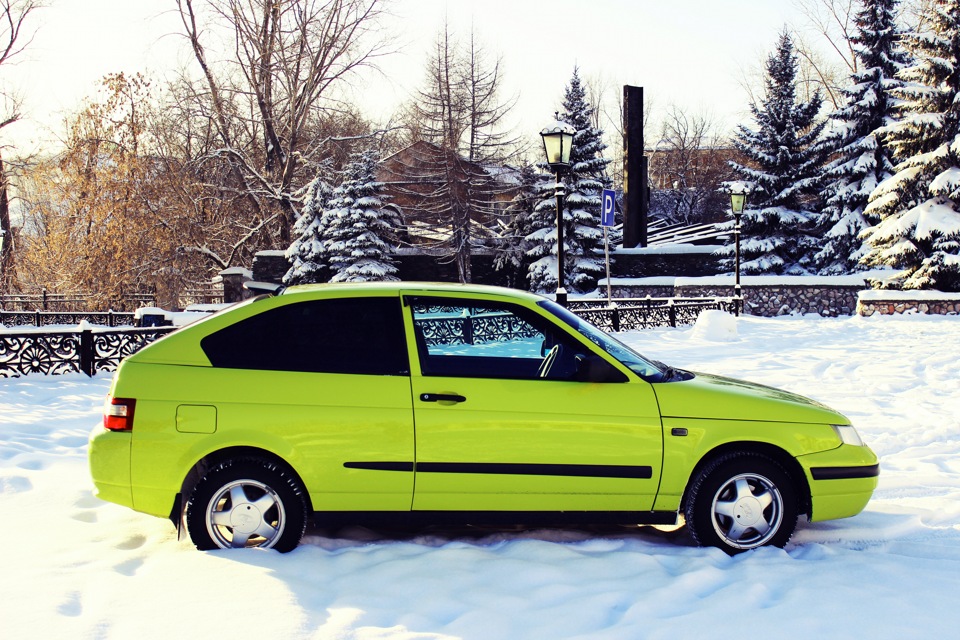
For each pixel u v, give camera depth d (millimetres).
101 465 4547
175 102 39656
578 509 4727
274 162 42188
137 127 35781
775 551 4645
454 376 4707
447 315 4852
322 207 35438
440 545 4887
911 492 6188
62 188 34594
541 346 4871
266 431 4531
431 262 37469
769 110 33125
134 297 36500
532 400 4664
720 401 4805
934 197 26328
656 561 4473
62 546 4699
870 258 28859
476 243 37375
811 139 33250
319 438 4555
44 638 3396
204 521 4512
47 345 12297
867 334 19094
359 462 4574
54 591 3912
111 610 3695
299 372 4652
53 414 9422
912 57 31531
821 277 28484
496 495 4656
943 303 24062
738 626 3588
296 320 4793
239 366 4660
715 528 4699
